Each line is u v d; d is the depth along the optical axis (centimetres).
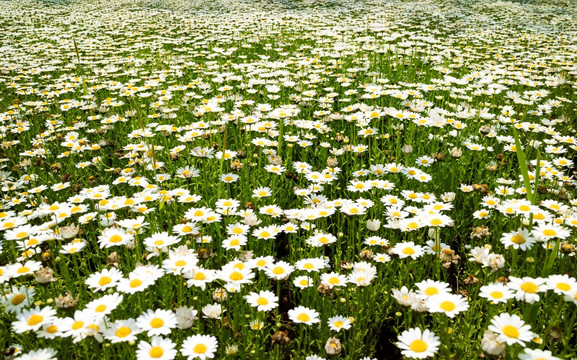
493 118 477
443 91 570
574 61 773
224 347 217
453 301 193
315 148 453
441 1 1872
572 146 398
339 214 346
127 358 202
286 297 284
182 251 233
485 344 163
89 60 803
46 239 255
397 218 287
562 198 318
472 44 945
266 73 616
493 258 216
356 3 1727
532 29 1184
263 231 279
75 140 455
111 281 209
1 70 711
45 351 173
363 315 248
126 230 273
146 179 354
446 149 430
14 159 446
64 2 1883
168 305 246
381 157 425
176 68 692
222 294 223
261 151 416
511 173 412
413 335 179
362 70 664
